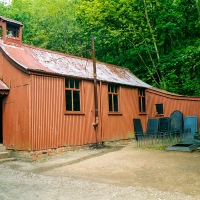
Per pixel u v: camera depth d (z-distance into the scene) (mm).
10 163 10211
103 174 7691
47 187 6469
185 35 24906
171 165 8461
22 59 11906
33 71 10906
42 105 11180
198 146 11797
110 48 26547
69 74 12594
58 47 29156
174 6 22891
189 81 20750
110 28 24172
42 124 11094
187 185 6223
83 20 26375
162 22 23031
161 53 25141
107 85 14992
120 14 23562
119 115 15664
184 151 11078
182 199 5203
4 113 11977
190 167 8070
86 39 27953
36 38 28188
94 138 13664
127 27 24344
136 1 22984
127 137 16016
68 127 12258
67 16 30781
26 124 10766
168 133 14555
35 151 10703
